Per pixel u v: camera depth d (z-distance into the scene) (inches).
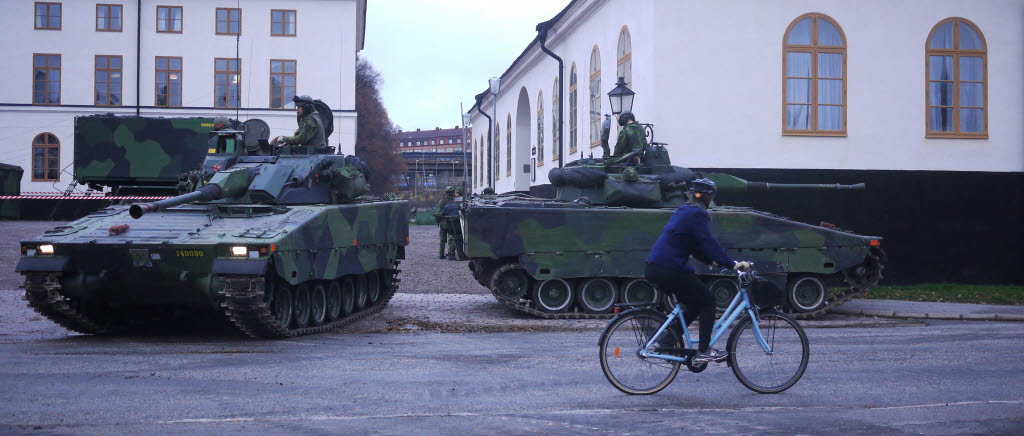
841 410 262.2
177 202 432.1
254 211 457.7
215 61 1514.5
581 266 530.9
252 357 367.2
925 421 248.2
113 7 1517.0
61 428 232.1
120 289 427.2
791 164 696.4
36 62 1518.2
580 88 928.3
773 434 231.3
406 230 631.2
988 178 721.0
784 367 289.0
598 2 846.5
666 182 559.2
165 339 435.8
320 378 314.2
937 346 407.5
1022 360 364.5
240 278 400.5
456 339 434.6
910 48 709.9
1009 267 724.0
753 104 691.4
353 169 543.5
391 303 617.6
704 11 685.3
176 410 256.2
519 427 238.1
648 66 696.4
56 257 414.3
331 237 476.1
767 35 692.7
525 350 391.2
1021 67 722.8
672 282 275.3
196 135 1088.8
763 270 536.4
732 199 690.8
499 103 1448.1
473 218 522.0
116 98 1521.9
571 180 561.0
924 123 713.0
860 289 564.7
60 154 1523.1
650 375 285.7
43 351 381.4
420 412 257.3
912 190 712.4
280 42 1520.7
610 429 235.9
